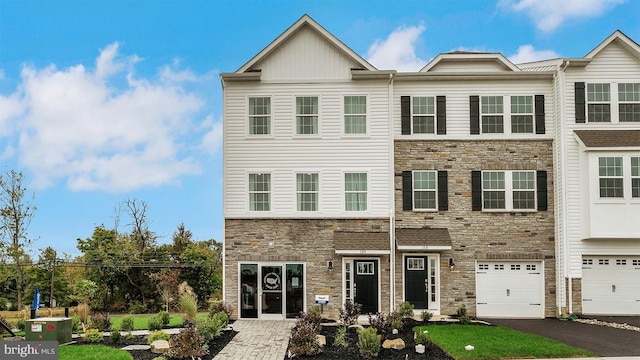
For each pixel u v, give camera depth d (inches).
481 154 937.5
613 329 767.7
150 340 643.5
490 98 945.5
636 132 903.1
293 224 917.8
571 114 914.7
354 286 905.5
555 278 921.5
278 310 906.1
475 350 591.5
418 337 616.1
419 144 939.3
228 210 922.1
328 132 927.7
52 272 1289.4
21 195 1349.7
